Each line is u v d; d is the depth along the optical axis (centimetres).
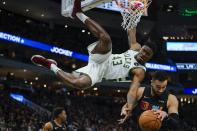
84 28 3544
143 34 3794
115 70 580
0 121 2228
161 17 3841
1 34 2883
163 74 503
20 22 3294
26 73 3228
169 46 3894
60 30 3516
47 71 3159
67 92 3725
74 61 3450
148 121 482
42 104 2931
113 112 3372
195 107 3900
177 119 500
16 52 3152
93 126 2747
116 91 3844
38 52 3228
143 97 525
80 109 3148
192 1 3738
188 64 3919
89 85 569
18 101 2842
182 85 4091
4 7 3128
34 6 3094
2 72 3203
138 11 639
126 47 3697
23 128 2273
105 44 563
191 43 3897
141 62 571
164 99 517
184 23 3875
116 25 3562
